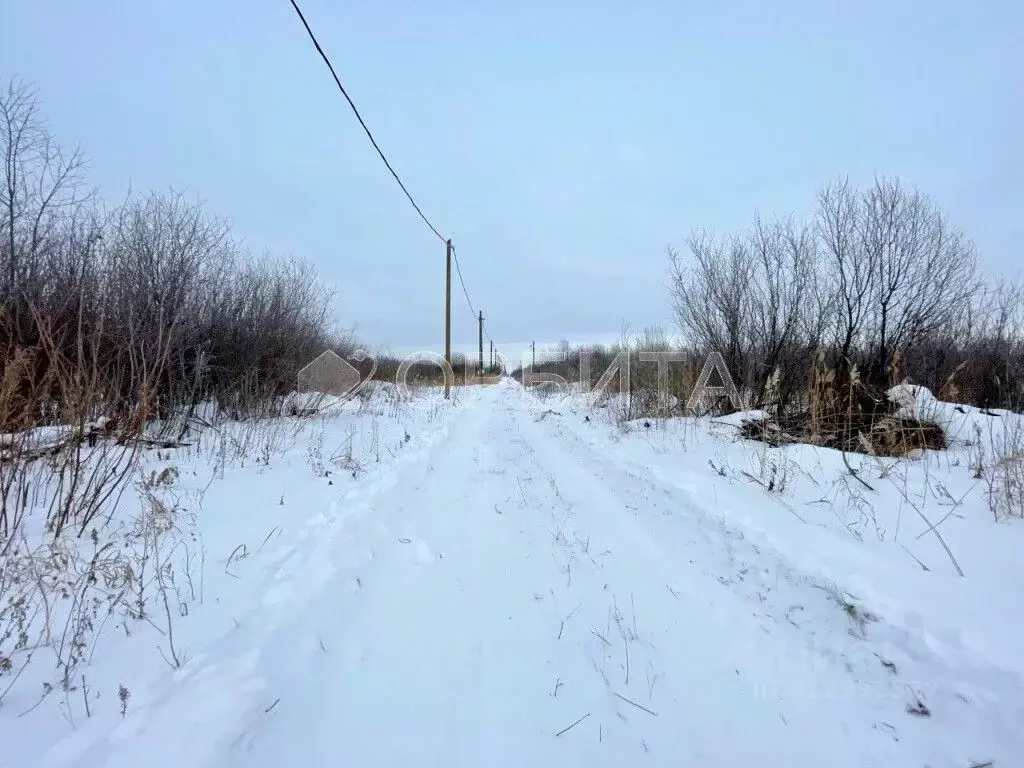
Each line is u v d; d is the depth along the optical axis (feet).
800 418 27.32
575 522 16.94
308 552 12.67
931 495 16.55
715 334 39.06
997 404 32.45
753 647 9.82
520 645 10.02
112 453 16.43
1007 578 11.25
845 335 33.58
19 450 12.75
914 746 7.48
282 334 36.91
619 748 7.59
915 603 10.50
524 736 7.75
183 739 6.66
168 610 8.91
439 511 17.97
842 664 9.14
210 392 30.76
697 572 12.89
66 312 19.86
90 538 12.17
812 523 15.19
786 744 7.66
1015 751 7.22
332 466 21.99
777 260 36.37
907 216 32.07
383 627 10.37
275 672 8.38
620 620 10.94
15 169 23.94
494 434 37.19
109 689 7.65
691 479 20.54
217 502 15.89
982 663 8.70
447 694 8.59
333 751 7.20
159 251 27.48
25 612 8.44
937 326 32.45
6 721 6.88
